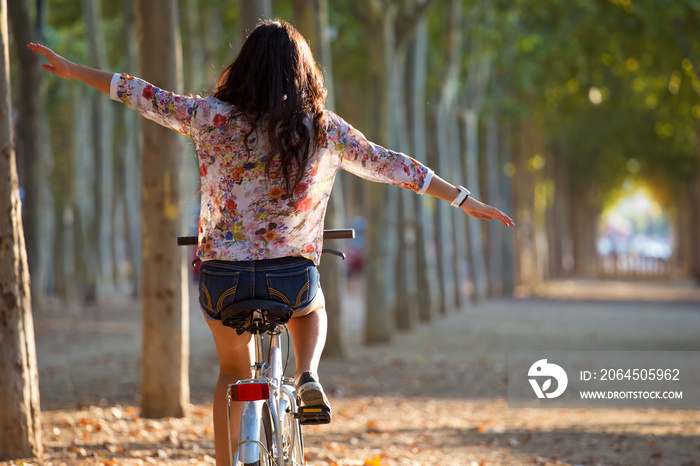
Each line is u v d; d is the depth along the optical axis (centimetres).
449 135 5475
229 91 766
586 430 1841
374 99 3522
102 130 5700
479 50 5191
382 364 3002
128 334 3741
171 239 1742
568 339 3894
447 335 4034
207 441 1565
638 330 4328
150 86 769
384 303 3653
